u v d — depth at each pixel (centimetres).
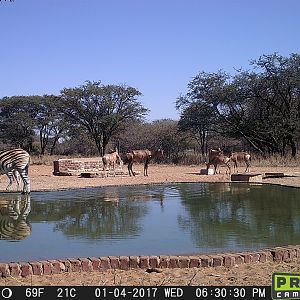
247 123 3994
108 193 1738
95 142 5291
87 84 5041
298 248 804
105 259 729
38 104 5316
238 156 2733
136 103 5100
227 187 1927
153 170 3133
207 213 1255
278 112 4003
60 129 5281
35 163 4047
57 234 1005
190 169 3238
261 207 1351
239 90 3969
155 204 1429
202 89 4109
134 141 5034
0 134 5378
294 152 3875
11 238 967
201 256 748
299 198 1538
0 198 1593
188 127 4219
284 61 3797
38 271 699
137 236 978
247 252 793
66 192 1775
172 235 984
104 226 1088
